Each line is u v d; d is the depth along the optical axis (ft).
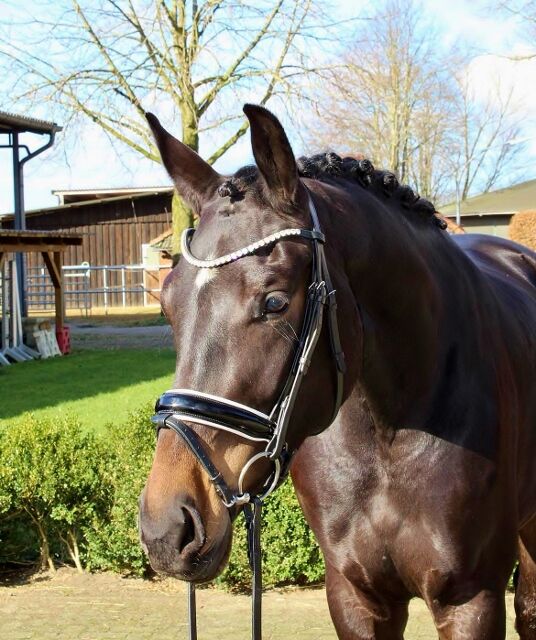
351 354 6.57
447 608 7.73
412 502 7.56
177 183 6.73
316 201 6.70
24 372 42.16
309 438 8.14
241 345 5.75
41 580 15.53
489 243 11.72
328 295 6.20
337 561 8.05
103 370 41.81
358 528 7.85
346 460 7.83
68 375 40.29
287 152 5.99
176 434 5.73
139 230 104.27
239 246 5.91
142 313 87.51
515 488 8.21
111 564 15.52
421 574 7.64
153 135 6.82
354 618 8.18
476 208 110.73
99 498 15.61
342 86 52.80
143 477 15.08
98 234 104.47
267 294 5.79
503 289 9.87
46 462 15.53
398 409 7.55
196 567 5.52
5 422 27.25
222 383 5.73
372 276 7.13
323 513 8.04
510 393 8.39
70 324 74.38
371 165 7.91
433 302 7.71
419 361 7.53
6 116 52.39
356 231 6.95
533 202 109.70
